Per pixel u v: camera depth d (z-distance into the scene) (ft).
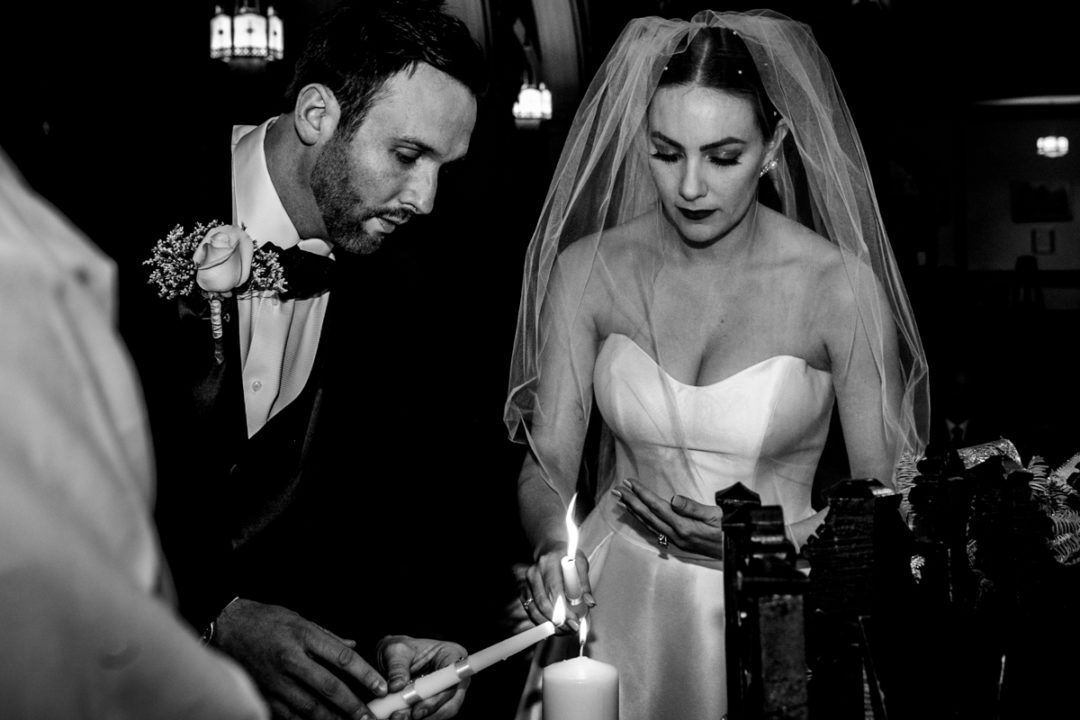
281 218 6.23
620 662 6.51
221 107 6.67
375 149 5.92
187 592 5.64
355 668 5.13
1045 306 45.91
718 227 6.38
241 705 2.00
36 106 15.47
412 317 7.14
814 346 6.75
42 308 1.96
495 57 27.35
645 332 6.85
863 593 3.95
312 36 6.05
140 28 17.66
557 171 7.06
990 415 20.77
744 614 3.58
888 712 3.84
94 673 1.84
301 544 6.63
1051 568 4.06
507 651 4.66
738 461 6.67
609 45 30.48
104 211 5.98
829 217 6.72
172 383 5.85
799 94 6.37
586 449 7.63
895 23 38.52
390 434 6.98
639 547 6.67
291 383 6.55
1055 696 3.99
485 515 14.79
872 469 6.61
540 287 7.02
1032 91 42.24
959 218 49.39
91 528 1.89
